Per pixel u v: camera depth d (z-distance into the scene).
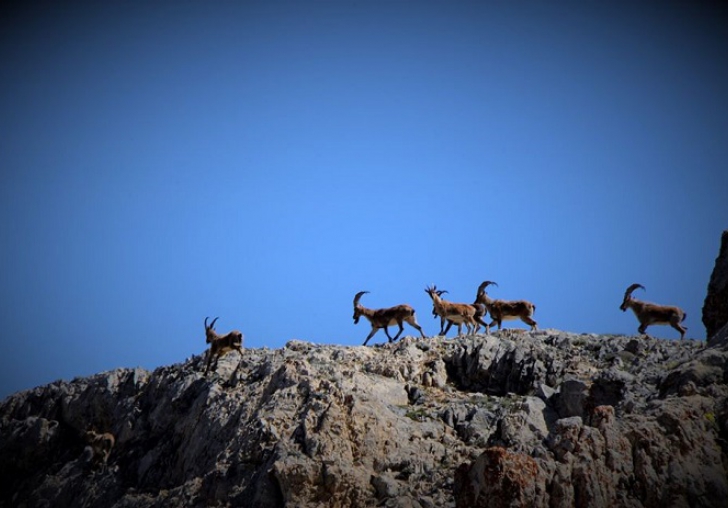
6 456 152.62
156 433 132.25
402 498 87.62
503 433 99.69
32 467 151.25
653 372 105.62
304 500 93.12
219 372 133.62
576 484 77.00
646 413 85.00
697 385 89.75
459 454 97.56
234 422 115.69
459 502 78.69
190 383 134.00
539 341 128.88
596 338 128.38
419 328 147.12
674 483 76.50
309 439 100.81
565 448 80.69
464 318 145.25
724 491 75.56
